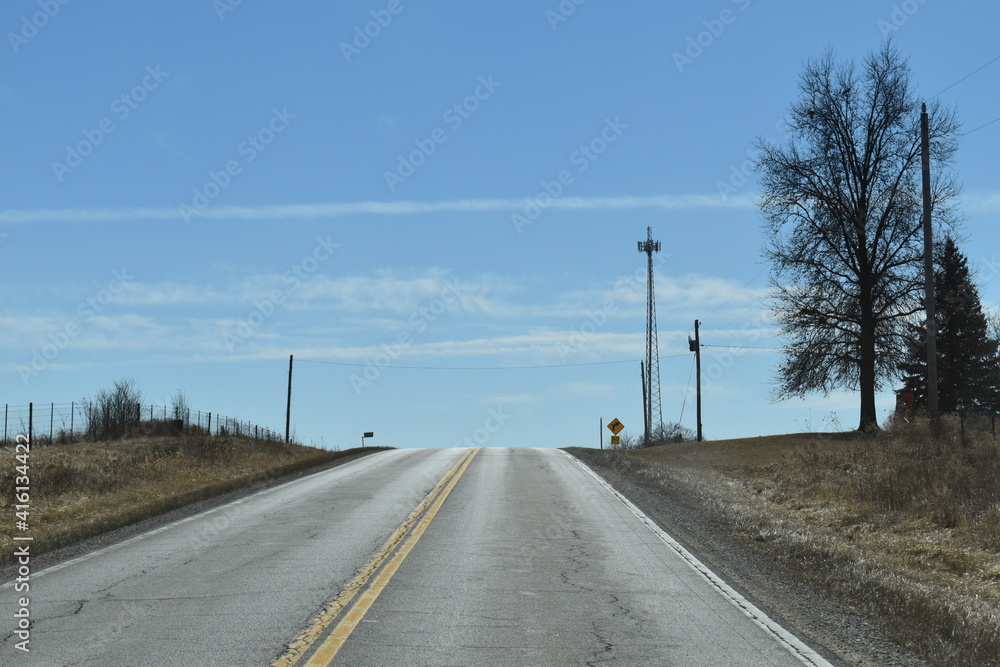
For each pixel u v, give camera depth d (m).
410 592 9.87
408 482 24.16
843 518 16.36
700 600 9.54
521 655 7.28
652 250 58.69
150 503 19.08
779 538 13.77
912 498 17.09
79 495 20.69
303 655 7.21
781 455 29.73
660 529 15.19
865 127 37.47
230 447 34.75
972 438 24.38
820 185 37.94
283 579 10.69
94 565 11.99
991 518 14.36
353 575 10.90
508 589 10.06
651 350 57.88
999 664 7.13
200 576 10.98
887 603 9.21
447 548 13.02
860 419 37.12
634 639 7.84
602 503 19.06
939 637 7.88
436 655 7.25
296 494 21.55
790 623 8.50
